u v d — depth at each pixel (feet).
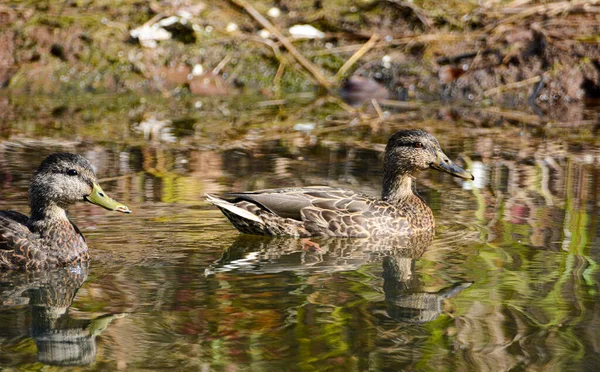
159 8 77.10
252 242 42.09
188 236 41.37
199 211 44.78
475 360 27.68
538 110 69.21
